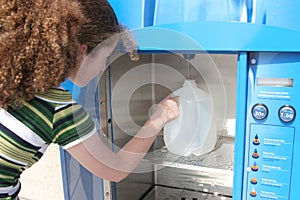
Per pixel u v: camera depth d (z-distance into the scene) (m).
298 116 0.92
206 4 0.92
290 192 0.98
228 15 0.90
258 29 0.88
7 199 1.03
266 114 0.95
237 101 0.97
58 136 0.98
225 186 1.43
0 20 0.88
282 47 0.87
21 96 0.90
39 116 0.94
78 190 1.33
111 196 1.33
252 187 1.02
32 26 0.87
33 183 2.28
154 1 0.97
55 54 0.87
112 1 1.01
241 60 0.93
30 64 0.88
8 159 0.96
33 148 0.97
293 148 0.95
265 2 0.86
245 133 0.99
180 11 0.94
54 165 2.17
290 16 0.85
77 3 0.91
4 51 0.86
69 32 0.89
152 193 1.60
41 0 0.88
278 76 0.92
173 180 1.56
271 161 0.98
